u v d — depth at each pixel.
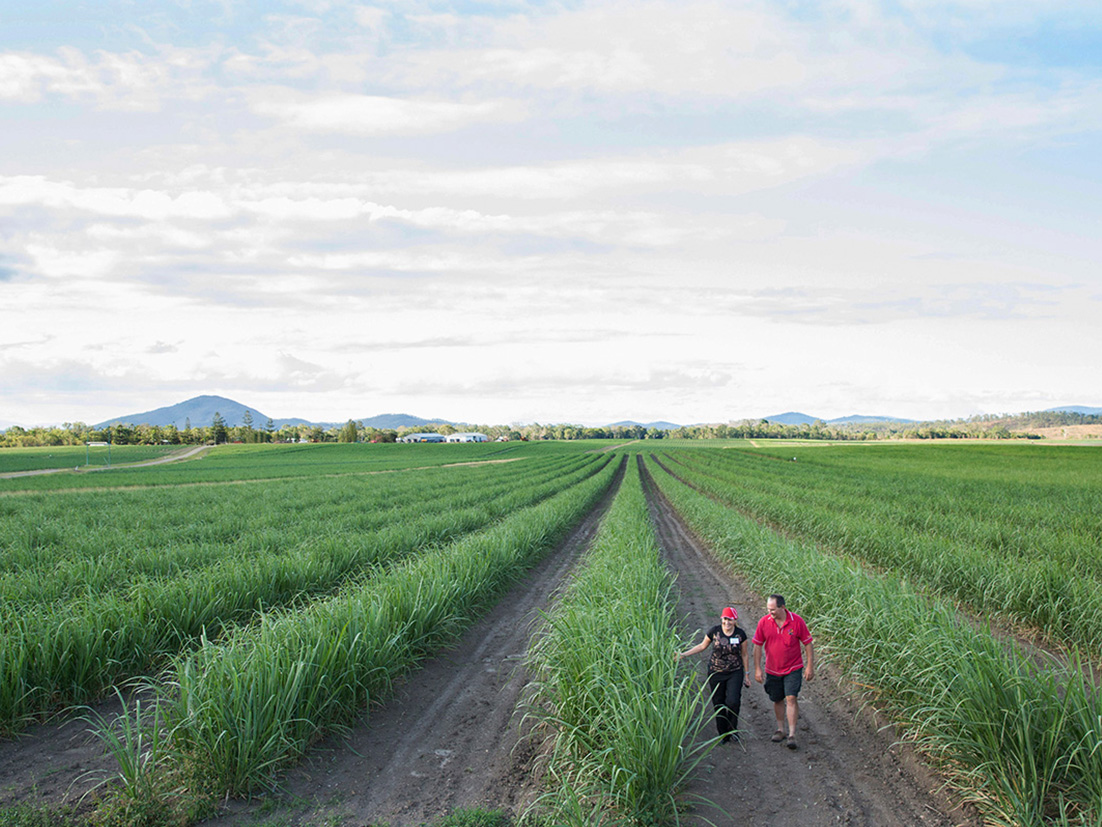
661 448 147.00
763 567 13.99
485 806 5.44
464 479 49.88
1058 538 16.69
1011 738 5.21
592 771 5.47
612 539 16.09
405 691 8.23
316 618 7.86
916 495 31.50
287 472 74.19
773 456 95.25
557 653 7.28
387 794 5.64
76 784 5.65
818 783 5.84
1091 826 4.59
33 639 7.11
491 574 13.28
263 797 5.49
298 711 6.30
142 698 7.44
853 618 8.54
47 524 20.73
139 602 8.64
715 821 5.21
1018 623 10.73
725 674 6.83
